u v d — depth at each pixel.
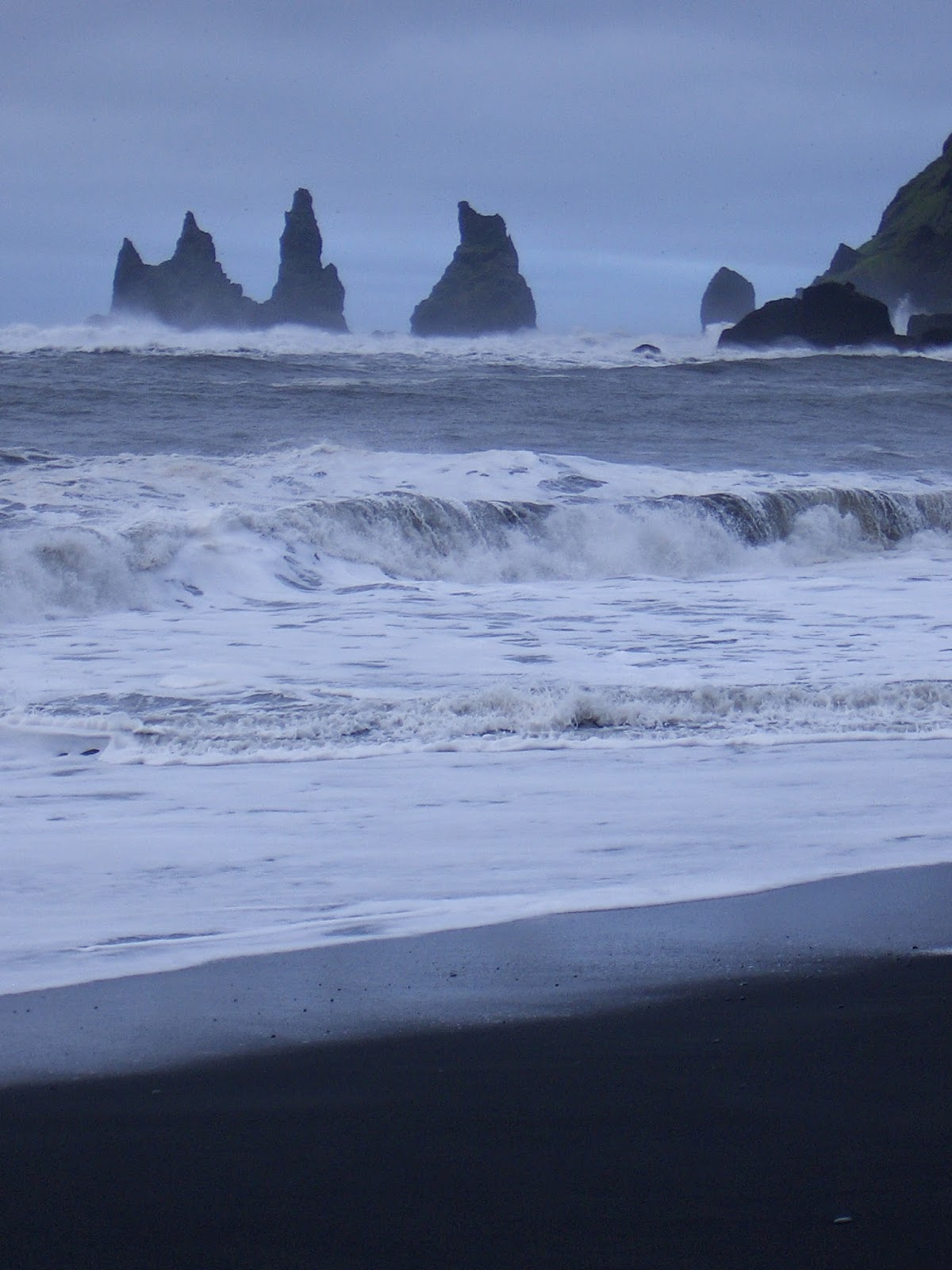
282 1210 11.34
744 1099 13.55
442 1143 12.58
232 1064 14.60
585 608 51.72
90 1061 14.67
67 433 90.00
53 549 51.44
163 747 31.03
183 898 21.17
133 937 19.30
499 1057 14.74
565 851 23.70
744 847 23.89
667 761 30.19
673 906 20.56
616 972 17.61
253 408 106.00
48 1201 11.52
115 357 145.25
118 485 67.31
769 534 70.44
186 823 25.55
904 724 33.09
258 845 24.12
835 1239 10.80
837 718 33.50
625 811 26.30
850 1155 12.28
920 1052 14.84
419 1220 11.14
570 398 121.19
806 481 81.00
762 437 104.38
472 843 24.23
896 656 41.34
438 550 63.56
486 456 78.69
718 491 74.12
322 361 155.12
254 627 47.06
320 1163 12.19
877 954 18.34
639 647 43.16
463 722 32.56
